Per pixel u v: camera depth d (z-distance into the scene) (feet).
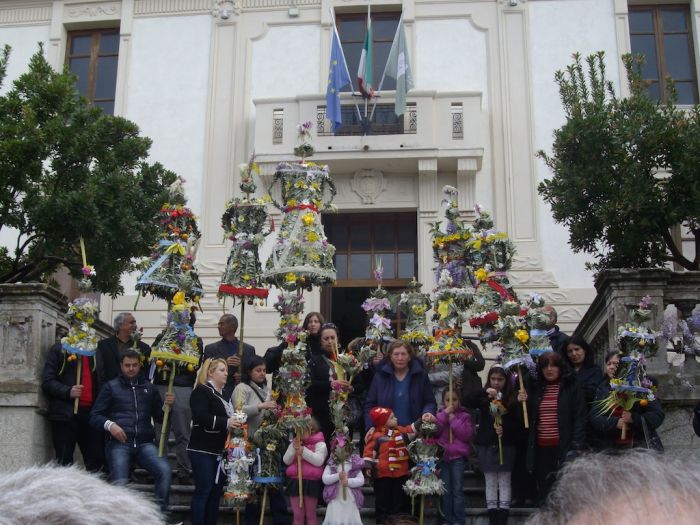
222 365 22.17
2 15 52.31
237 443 21.30
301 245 23.53
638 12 49.39
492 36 49.08
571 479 3.30
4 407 25.32
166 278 24.48
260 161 46.24
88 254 34.47
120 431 21.72
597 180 30.12
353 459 21.01
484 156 47.24
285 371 21.67
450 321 23.25
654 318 24.59
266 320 45.39
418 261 45.93
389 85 49.60
